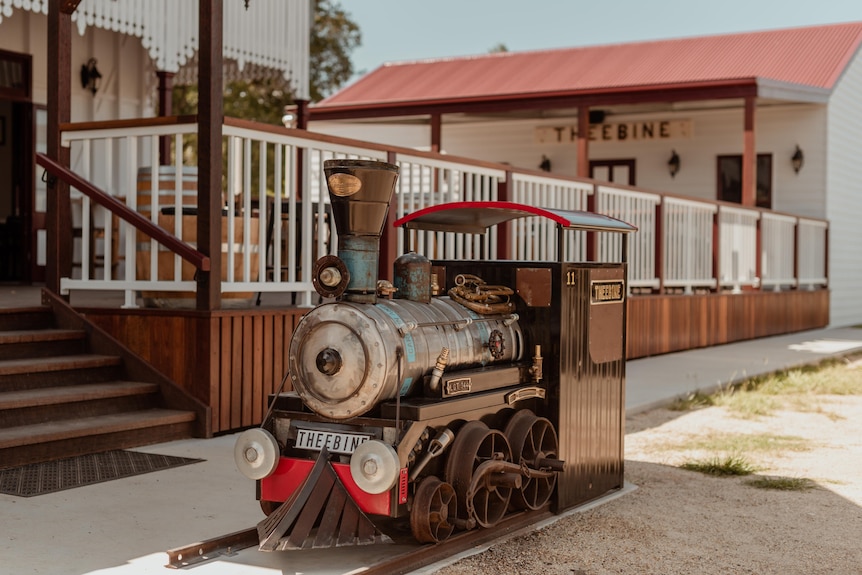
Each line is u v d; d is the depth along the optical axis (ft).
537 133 76.74
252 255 27.63
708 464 23.68
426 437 15.48
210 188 24.36
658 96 59.72
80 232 39.91
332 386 15.14
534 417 17.92
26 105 40.75
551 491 18.63
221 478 20.20
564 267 18.56
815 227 68.13
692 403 33.91
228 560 15.03
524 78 74.33
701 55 75.82
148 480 19.93
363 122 76.64
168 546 15.67
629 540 17.54
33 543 15.65
